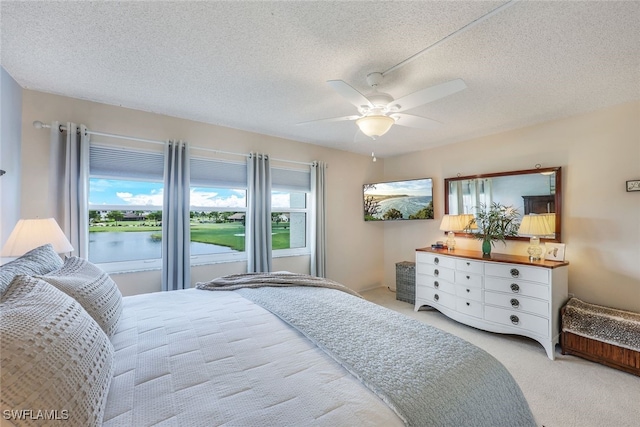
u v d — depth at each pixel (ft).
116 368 3.41
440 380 3.28
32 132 7.69
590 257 9.14
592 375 7.11
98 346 3.00
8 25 5.06
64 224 7.82
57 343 2.51
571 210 9.53
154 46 5.74
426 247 13.37
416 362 3.59
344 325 4.67
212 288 7.26
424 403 2.93
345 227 14.61
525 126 10.64
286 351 3.94
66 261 4.99
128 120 9.00
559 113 9.34
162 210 9.42
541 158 10.25
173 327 4.66
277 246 12.67
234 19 4.92
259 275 8.05
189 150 9.85
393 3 4.53
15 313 2.56
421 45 5.63
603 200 8.89
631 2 4.44
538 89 7.55
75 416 2.24
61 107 8.06
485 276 9.57
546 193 10.03
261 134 11.76
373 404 2.88
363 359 3.63
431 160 13.99
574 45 5.58
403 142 13.01
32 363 2.18
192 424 2.56
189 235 9.72
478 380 3.47
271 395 2.98
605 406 5.96
